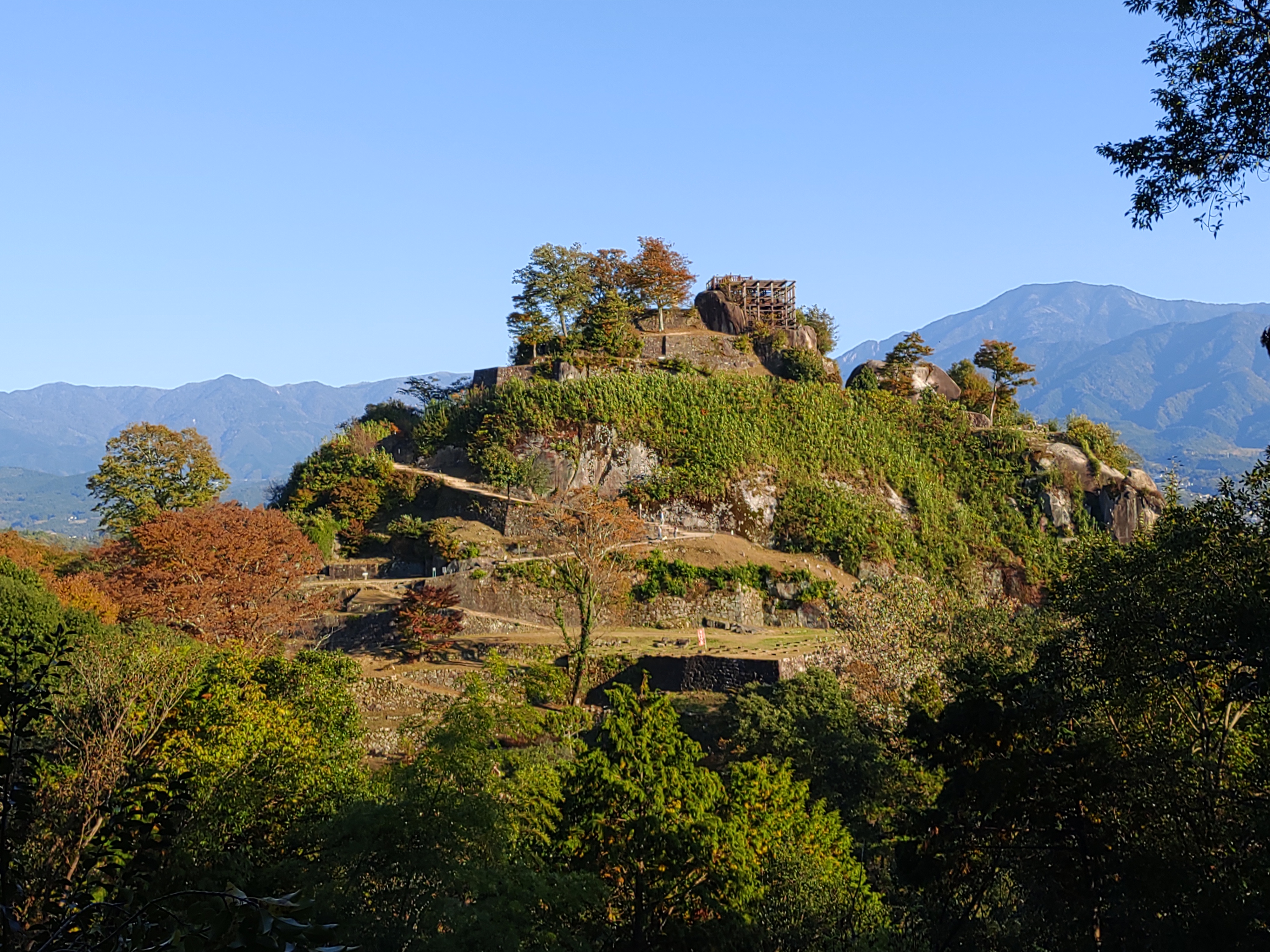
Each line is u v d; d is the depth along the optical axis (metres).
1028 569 78.56
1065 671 21.77
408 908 18.86
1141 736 22.61
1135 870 16.41
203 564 51.62
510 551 65.00
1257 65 16.39
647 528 69.25
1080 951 18.23
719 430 76.75
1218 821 17.64
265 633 51.47
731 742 41.75
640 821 22.42
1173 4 16.95
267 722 24.75
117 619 52.44
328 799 24.55
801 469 77.38
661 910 22.72
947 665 35.62
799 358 90.69
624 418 75.25
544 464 72.56
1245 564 20.25
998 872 21.16
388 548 69.88
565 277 91.12
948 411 91.06
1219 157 17.23
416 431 80.25
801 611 63.91
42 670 9.80
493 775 24.30
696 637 57.72
